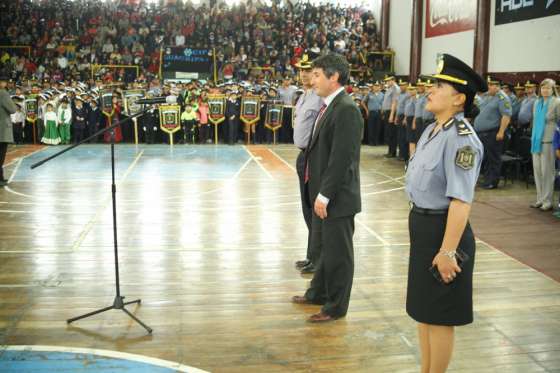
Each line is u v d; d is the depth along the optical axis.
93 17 24.83
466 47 16.48
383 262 5.83
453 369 3.62
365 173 11.95
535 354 3.84
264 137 17.70
